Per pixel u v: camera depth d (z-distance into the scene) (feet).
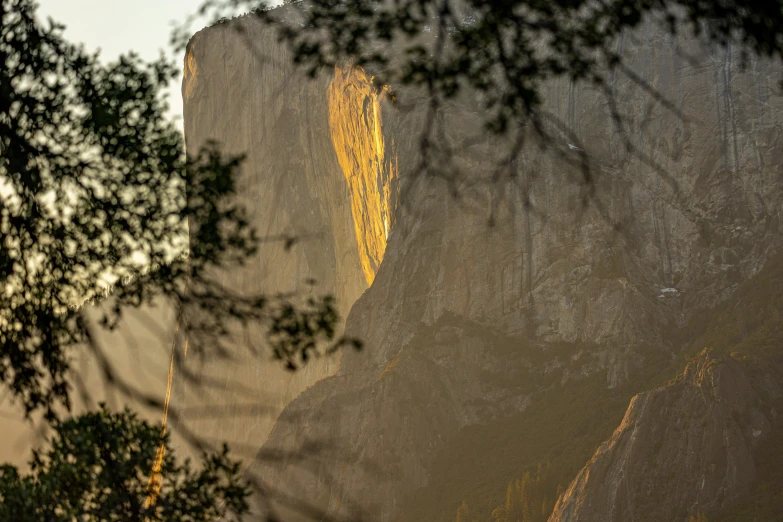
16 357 36.91
